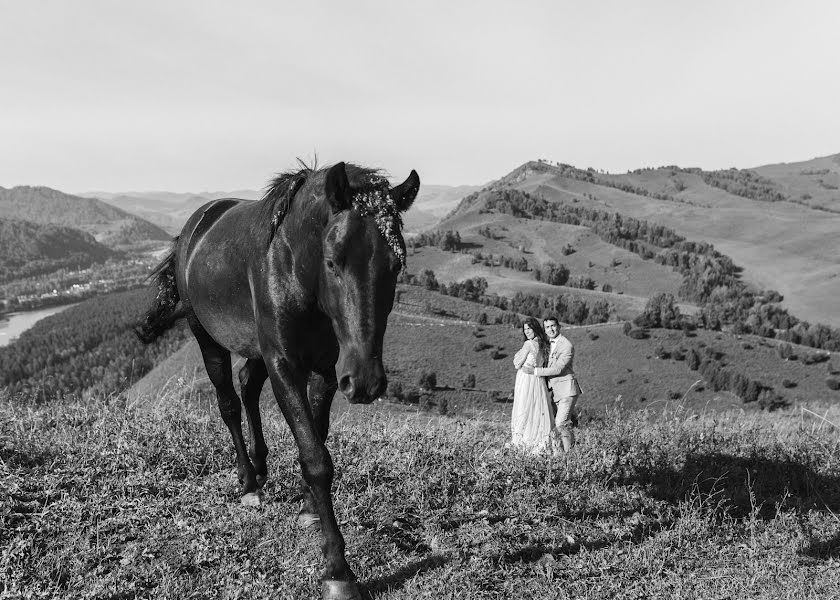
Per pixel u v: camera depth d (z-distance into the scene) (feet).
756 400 329.72
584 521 15.37
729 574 13.06
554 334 24.44
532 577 12.67
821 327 515.50
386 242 10.25
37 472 15.75
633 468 19.08
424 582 12.09
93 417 21.06
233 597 11.34
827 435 24.34
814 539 14.88
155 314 16.31
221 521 13.98
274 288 11.68
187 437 18.60
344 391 10.05
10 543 12.43
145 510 14.35
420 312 538.88
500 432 29.04
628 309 633.20
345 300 10.25
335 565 11.45
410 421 23.67
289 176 12.51
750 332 509.76
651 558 13.41
